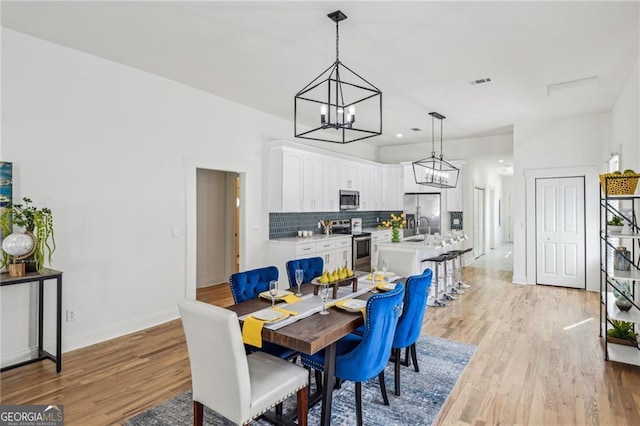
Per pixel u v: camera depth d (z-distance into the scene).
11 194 3.00
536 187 6.22
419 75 4.02
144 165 3.99
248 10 2.73
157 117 4.10
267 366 2.11
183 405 2.49
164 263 4.19
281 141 5.36
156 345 3.54
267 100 4.97
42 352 3.12
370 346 2.11
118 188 3.76
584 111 5.54
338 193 6.68
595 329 4.01
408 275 3.77
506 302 5.16
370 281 3.23
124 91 3.80
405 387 2.76
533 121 6.16
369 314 2.08
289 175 5.52
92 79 3.56
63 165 3.37
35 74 3.19
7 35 3.04
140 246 3.96
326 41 3.23
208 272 6.36
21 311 3.13
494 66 3.77
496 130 6.82
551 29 2.99
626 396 2.60
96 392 2.66
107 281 3.69
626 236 3.14
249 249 5.30
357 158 7.12
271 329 2.04
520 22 2.88
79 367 3.06
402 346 2.65
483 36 3.12
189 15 2.81
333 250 6.07
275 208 5.49
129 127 3.85
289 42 3.25
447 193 7.68
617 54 3.48
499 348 3.49
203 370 1.92
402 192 8.05
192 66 3.83
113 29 3.04
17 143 3.10
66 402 2.52
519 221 6.39
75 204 3.45
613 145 5.29
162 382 2.81
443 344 3.60
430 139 7.70
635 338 3.35
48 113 3.27
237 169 5.09
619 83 4.29
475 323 4.25
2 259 2.96
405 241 5.51
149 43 3.30
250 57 3.58
